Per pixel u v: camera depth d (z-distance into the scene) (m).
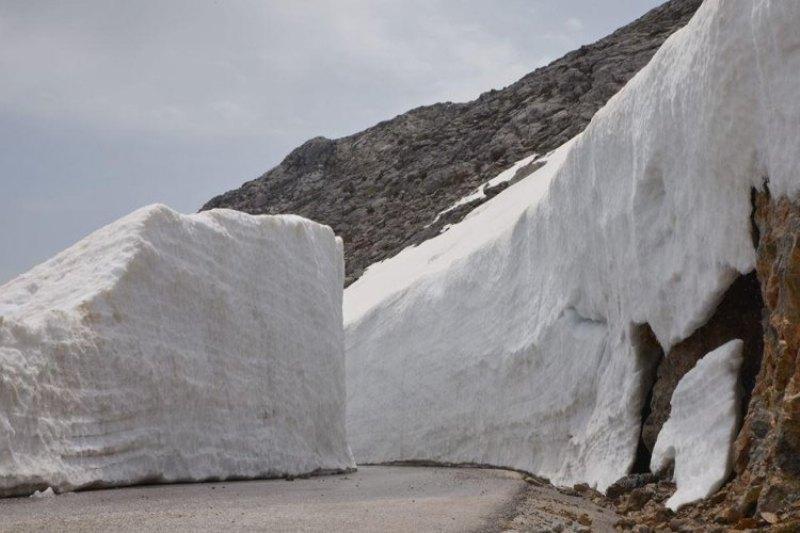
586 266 18.97
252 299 17.53
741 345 11.91
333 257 21.69
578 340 19.31
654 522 10.50
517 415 22.22
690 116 12.80
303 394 19.11
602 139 17.55
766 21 10.25
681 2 61.50
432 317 28.84
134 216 15.08
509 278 25.19
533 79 66.31
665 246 14.13
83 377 12.80
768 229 10.49
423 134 69.00
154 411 14.23
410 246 46.31
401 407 28.44
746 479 9.89
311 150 76.31
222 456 15.76
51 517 8.56
